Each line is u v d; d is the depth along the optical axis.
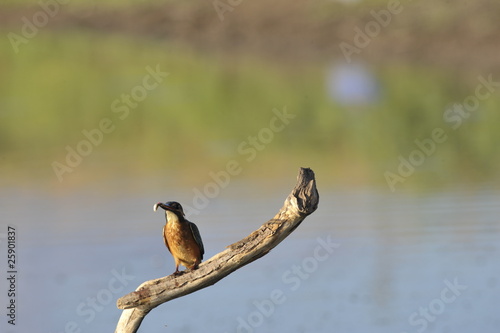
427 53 37.75
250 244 6.51
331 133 24.86
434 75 34.25
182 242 7.77
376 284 12.38
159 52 41.78
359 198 17.31
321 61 39.22
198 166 20.58
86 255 13.80
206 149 22.84
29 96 31.95
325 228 15.35
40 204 16.78
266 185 18.34
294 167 20.42
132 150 22.83
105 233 14.85
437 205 16.53
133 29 46.81
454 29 38.66
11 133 25.44
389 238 14.38
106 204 16.77
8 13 49.06
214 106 29.50
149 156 21.89
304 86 33.06
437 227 15.09
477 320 11.05
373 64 37.62
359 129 25.42
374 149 22.69
